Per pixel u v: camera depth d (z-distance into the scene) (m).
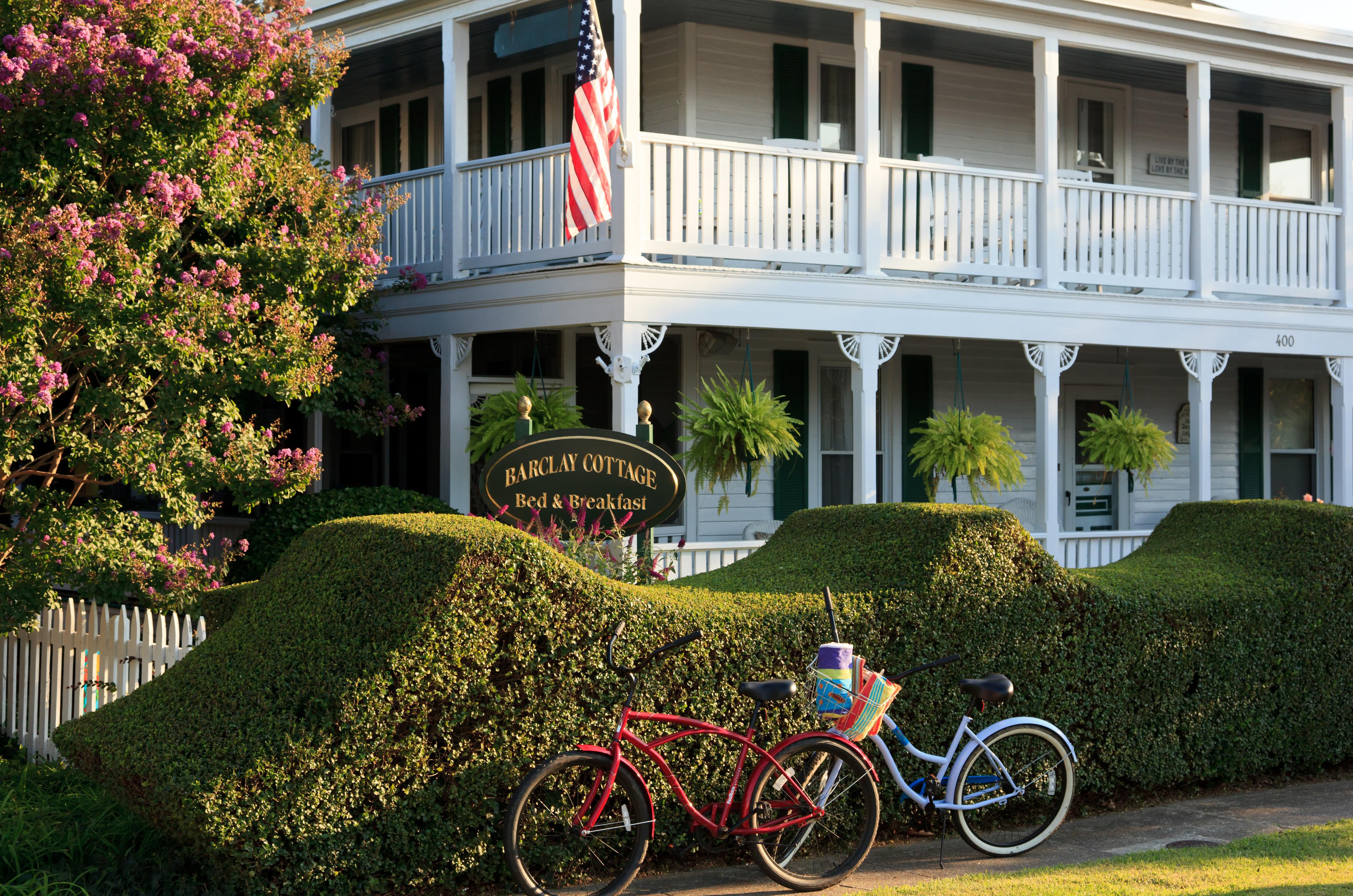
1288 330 14.06
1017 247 12.57
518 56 13.82
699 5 12.43
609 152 10.20
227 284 8.32
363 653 5.27
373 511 11.23
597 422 13.74
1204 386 13.54
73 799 6.34
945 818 6.05
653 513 8.55
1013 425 15.59
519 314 11.40
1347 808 7.17
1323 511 7.99
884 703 5.80
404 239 12.74
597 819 5.48
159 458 8.02
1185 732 7.28
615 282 10.63
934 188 12.14
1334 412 14.49
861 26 11.67
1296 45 13.67
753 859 5.95
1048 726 6.36
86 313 7.50
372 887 5.28
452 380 12.02
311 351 8.62
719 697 5.98
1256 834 6.61
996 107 15.03
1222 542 8.18
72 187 8.10
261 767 5.05
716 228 11.39
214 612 7.16
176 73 8.02
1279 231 14.09
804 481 14.31
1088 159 15.73
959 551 6.58
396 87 15.13
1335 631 7.79
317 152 11.91
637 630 5.77
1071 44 12.73
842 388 14.65
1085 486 16.25
